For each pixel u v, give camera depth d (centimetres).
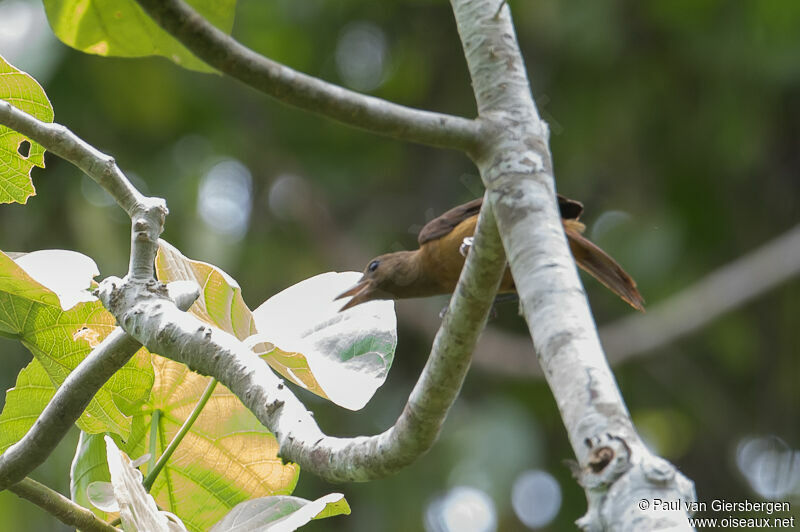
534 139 315
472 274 318
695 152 1445
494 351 1380
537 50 1420
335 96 296
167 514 376
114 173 388
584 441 225
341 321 459
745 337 1430
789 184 1488
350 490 1295
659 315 1302
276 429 345
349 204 1520
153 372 438
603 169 1454
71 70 1284
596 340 249
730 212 1486
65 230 1224
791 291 1433
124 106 1322
